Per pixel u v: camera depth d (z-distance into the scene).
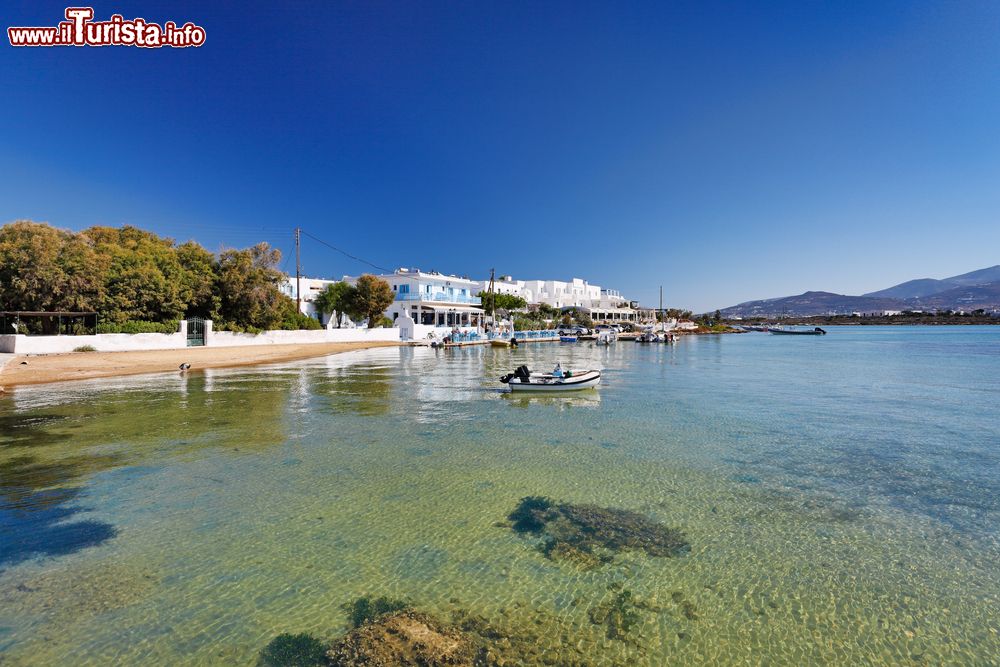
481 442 14.19
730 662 5.17
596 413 18.67
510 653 5.25
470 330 69.62
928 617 5.93
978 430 15.79
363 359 43.41
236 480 10.80
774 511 9.16
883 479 10.97
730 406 20.31
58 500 9.62
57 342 32.56
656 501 9.66
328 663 5.10
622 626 5.75
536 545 7.78
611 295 149.00
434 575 6.89
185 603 6.19
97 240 43.22
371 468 11.70
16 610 6.02
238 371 32.75
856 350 60.09
